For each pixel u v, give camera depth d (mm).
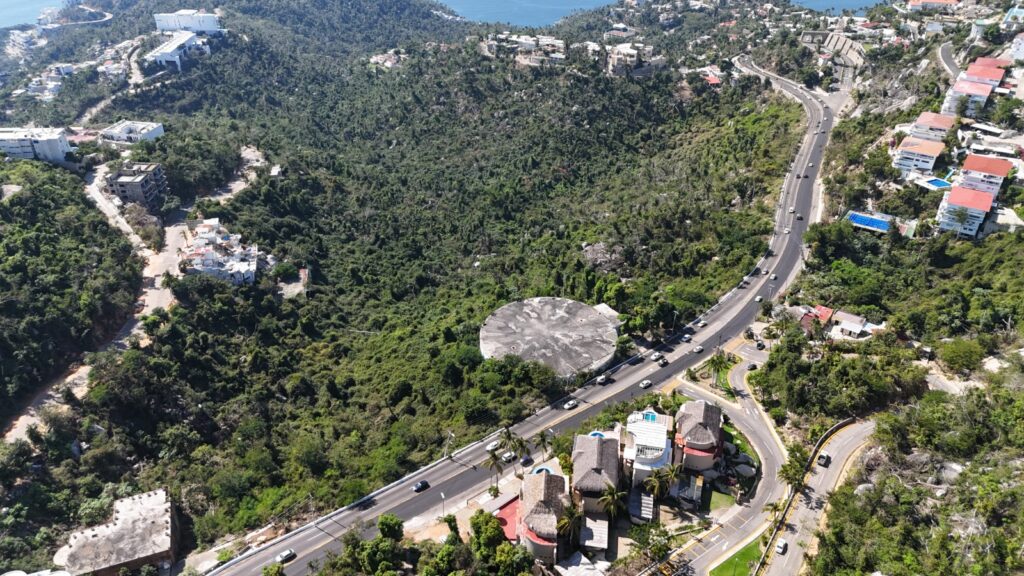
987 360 190625
